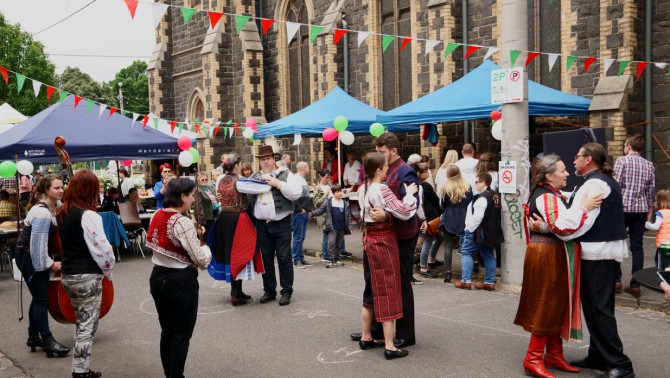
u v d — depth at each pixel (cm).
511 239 816
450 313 707
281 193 773
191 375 530
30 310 620
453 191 852
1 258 1127
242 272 767
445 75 1533
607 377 478
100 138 1215
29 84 3553
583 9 1235
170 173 1146
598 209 469
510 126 801
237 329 673
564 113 1145
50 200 588
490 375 505
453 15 1530
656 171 1184
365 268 578
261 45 2250
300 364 550
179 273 470
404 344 583
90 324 516
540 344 493
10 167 889
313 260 1145
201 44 2411
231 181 772
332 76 1908
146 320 733
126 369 561
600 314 477
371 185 552
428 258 935
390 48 1795
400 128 1583
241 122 2264
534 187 503
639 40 1155
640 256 737
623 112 1136
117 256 1191
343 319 702
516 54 770
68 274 510
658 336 600
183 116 2611
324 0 1995
